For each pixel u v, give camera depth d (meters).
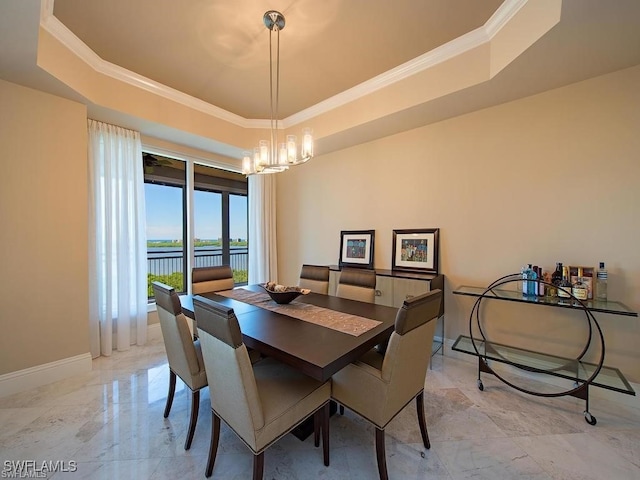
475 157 2.77
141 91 2.88
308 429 1.78
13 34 1.74
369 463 1.57
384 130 3.24
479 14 2.04
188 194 3.91
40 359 2.38
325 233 4.12
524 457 1.60
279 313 2.03
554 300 2.12
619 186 2.10
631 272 2.06
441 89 2.47
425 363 1.62
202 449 1.68
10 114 2.24
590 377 1.96
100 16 2.02
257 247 4.47
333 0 1.89
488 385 2.37
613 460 1.57
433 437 1.76
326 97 3.26
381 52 2.45
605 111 2.14
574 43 1.78
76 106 2.55
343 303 2.32
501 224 2.63
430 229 3.07
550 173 2.37
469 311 2.83
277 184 4.73
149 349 3.13
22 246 2.30
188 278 3.93
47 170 2.41
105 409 2.06
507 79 2.20
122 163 3.09
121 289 3.07
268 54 2.47
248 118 3.83
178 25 2.12
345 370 1.57
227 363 1.27
